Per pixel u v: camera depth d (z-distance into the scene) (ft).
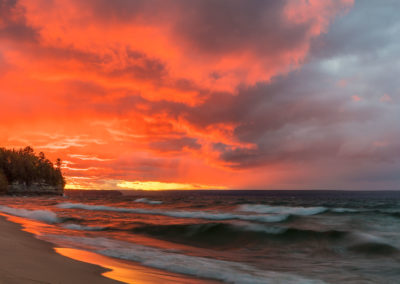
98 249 28.66
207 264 27.61
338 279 25.88
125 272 18.30
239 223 59.47
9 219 47.57
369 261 33.94
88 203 155.43
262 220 70.79
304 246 42.34
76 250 24.93
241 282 22.06
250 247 42.01
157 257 27.91
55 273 14.14
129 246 34.37
